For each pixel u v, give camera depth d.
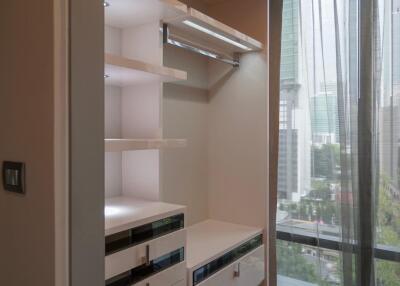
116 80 1.62
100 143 0.92
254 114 2.36
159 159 1.67
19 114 0.97
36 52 0.89
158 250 1.38
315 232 2.25
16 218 1.00
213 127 2.56
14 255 1.02
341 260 2.13
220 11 2.49
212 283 1.72
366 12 2.00
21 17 0.95
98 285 0.92
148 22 1.68
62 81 0.84
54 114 0.83
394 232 2.00
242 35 2.05
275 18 2.30
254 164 2.36
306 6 2.22
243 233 2.19
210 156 2.58
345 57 2.09
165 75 1.51
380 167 2.02
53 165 0.84
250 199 2.38
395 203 1.99
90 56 0.89
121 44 1.78
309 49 2.21
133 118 1.75
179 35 1.89
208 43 2.13
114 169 1.78
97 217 0.92
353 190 2.08
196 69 2.44
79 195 0.87
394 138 1.97
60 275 0.84
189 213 2.39
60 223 0.84
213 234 2.17
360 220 2.07
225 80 2.49
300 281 2.33
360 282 2.07
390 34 1.96
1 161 1.06
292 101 2.30
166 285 1.42
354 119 2.06
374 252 2.05
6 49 1.02
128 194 1.79
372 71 2.01
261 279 2.24
